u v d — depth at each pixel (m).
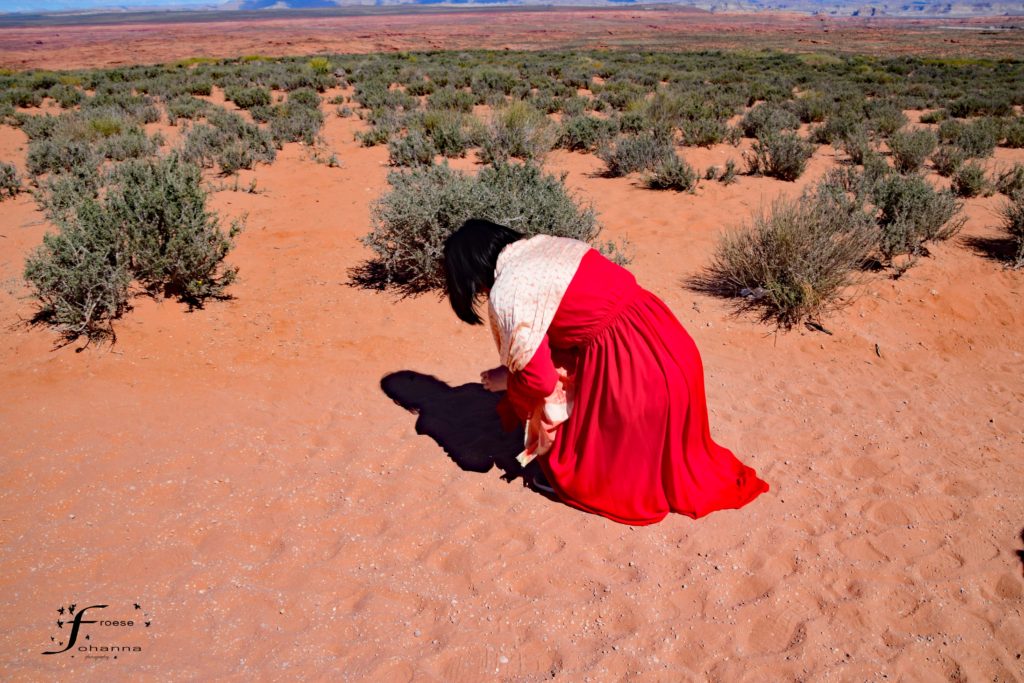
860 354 5.33
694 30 138.00
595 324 3.02
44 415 4.17
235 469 3.70
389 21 188.38
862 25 196.12
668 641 2.76
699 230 7.77
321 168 11.04
